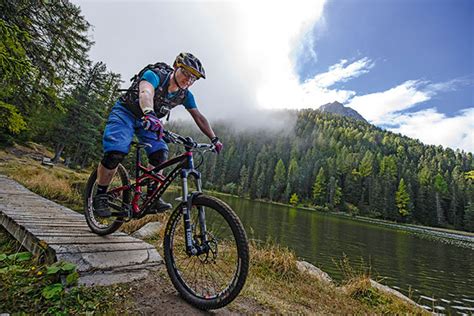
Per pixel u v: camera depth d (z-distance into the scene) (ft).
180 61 7.11
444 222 216.95
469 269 53.47
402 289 33.91
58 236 7.66
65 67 38.04
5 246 8.34
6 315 4.55
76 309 5.08
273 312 6.93
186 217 6.17
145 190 7.60
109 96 103.04
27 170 51.31
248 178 304.50
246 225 68.80
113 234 9.00
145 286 6.51
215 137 7.66
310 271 13.94
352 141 433.89
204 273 6.62
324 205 258.57
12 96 33.35
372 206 234.38
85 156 107.45
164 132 6.33
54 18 34.94
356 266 40.45
